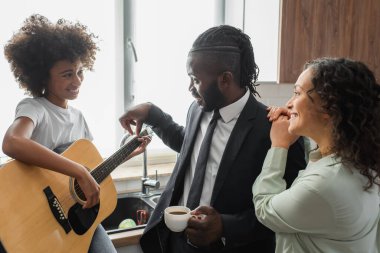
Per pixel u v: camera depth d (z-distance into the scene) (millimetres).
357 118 812
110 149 2174
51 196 1062
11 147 985
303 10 1947
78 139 1334
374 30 2158
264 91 2268
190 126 1294
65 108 1315
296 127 906
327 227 831
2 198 941
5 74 1850
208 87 1085
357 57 2141
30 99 1219
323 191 804
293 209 848
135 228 1531
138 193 1971
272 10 2092
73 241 1098
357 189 815
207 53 1056
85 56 1344
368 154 813
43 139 1208
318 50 2021
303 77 893
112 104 2152
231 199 1096
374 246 913
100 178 1231
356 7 2084
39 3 1890
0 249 941
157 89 2268
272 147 1014
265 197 950
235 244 1070
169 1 2215
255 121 1119
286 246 926
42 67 1227
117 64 2139
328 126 860
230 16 2395
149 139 1467
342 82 814
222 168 1100
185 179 1244
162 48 2238
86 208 1139
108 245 1239
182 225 1043
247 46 1121
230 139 1115
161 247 1250
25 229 967
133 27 2146
